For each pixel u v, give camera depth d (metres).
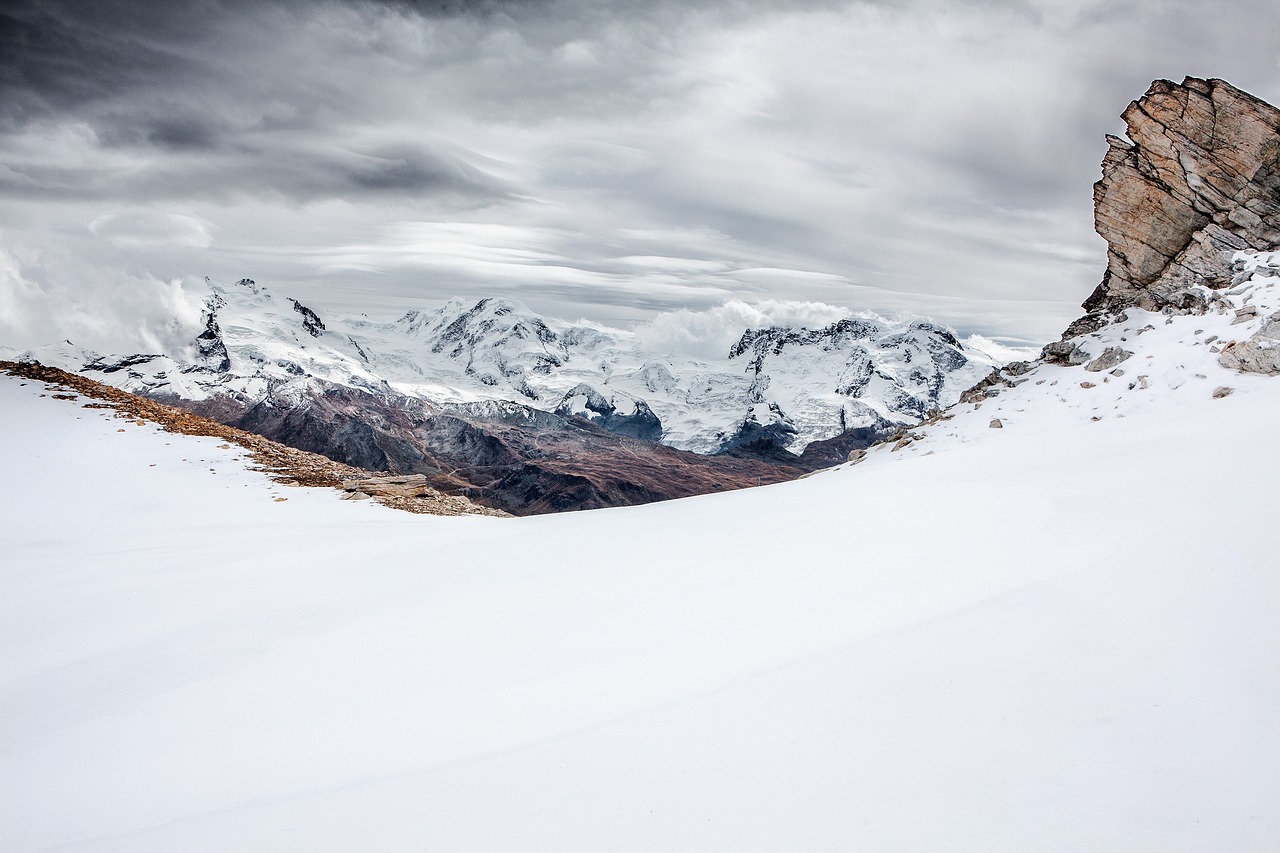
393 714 11.74
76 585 23.44
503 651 13.84
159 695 14.04
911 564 14.64
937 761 7.82
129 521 35.47
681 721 9.34
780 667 10.46
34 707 14.10
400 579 20.83
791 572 15.80
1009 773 7.49
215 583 22.62
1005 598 11.34
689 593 15.65
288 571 23.53
